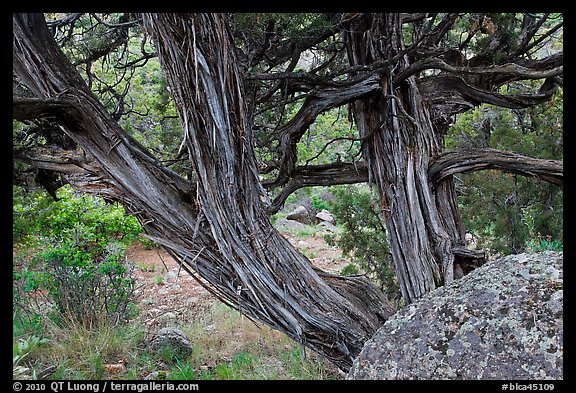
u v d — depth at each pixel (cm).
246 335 650
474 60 556
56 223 652
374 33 495
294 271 402
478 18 510
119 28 586
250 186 381
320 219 1569
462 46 550
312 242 1312
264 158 700
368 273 724
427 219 501
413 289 493
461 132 822
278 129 505
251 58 458
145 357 570
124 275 704
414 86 516
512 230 747
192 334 648
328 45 557
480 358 240
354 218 730
